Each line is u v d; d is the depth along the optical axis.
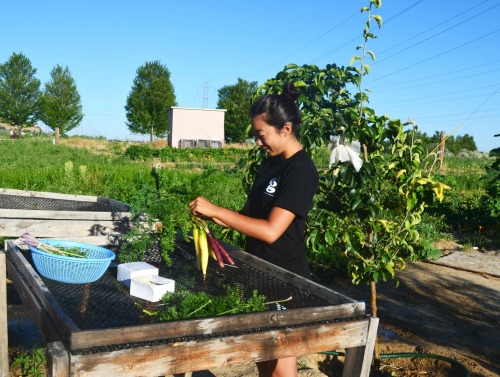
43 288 2.13
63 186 14.38
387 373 4.60
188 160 35.31
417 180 4.08
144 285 2.40
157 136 62.25
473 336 5.59
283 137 2.70
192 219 2.95
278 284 2.69
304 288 2.55
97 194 13.84
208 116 50.47
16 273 2.68
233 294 2.35
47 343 1.81
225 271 2.96
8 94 61.88
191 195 3.09
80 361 1.68
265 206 2.80
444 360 4.73
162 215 3.06
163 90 61.06
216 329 1.95
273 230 2.58
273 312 2.06
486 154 48.41
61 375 1.69
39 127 79.75
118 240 3.45
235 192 14.09
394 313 6.23
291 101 2.74
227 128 62.19
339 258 7.84
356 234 4.18
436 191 4.04
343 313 2.23
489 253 10.05
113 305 2.31
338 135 4.27
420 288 7.35
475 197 15.82
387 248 4.38
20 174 15.21
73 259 2.53
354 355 2.34
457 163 31.11
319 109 4.21
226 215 2.58
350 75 4.22
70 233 4.30
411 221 4.32
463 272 8.43
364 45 4.17
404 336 5.50
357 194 4.09
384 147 4.44
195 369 1.89
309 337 2.12
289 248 2.81
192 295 2.30
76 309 2.21
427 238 10.50
